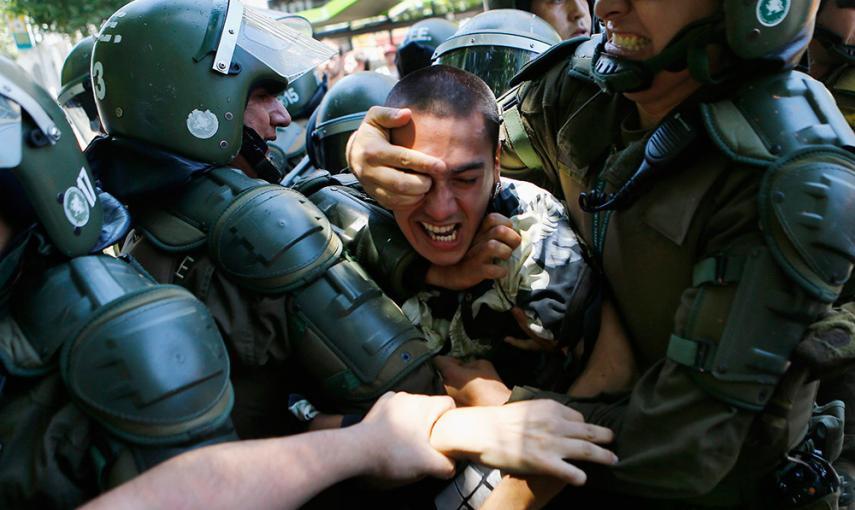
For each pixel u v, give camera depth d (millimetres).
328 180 1487
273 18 1459
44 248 998
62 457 917
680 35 983
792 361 941
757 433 1013
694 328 946
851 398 1637
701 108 981
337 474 962
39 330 951
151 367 910
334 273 1205
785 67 988
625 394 1146
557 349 1265
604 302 1237
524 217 1272
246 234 1184
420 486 1245
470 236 1216
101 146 1307
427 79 1171
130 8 1290
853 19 1657
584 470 1070
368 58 5387
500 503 1101
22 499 898
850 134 947
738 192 961
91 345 916
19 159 898
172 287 1010
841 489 1462
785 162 899
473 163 1144
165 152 1253
